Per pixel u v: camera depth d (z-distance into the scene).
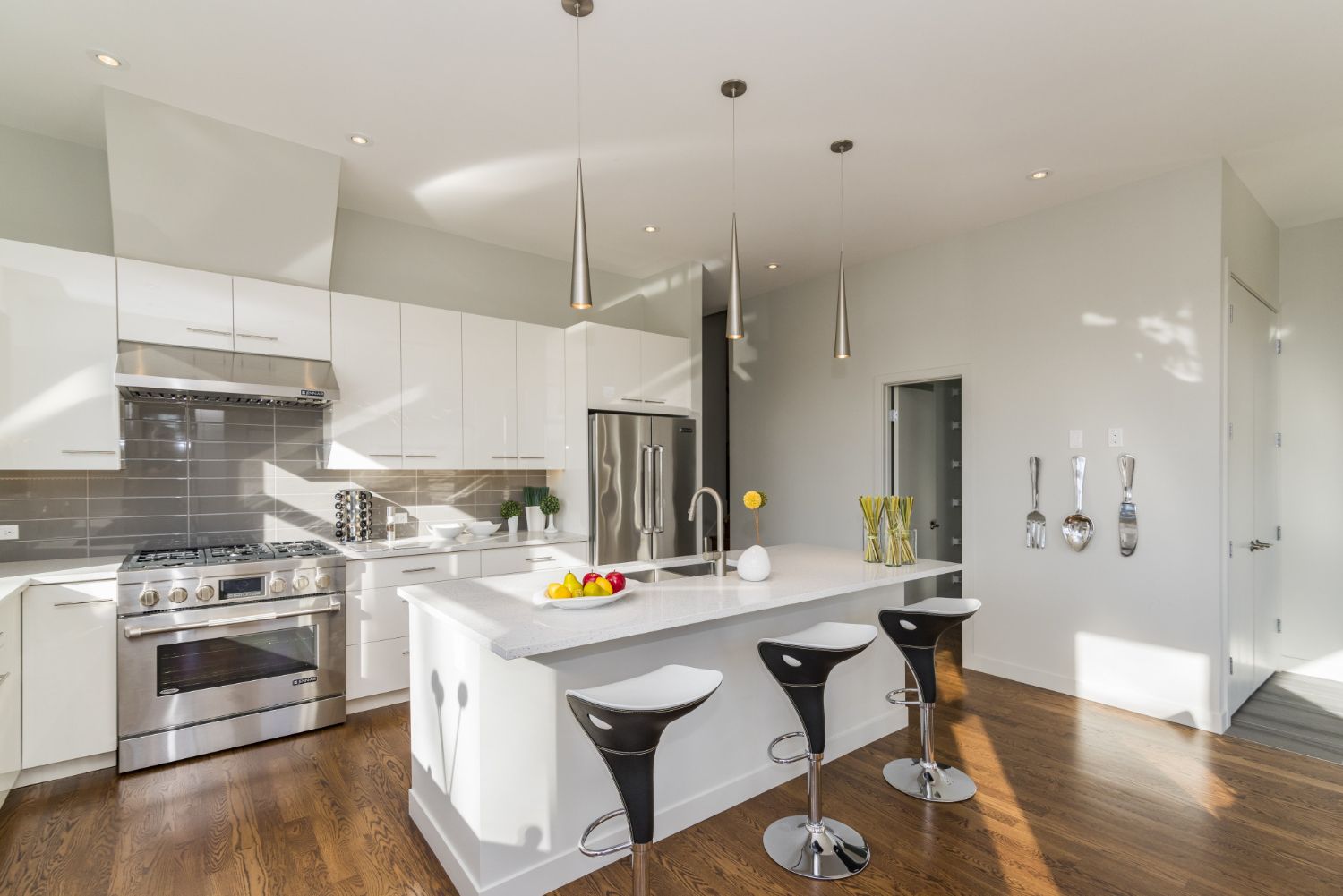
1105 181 3.51
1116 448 3.54
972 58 2.44
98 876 2.04
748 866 2.13
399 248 4.07
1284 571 4.13
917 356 4.55
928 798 2.52
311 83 2.60
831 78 2.56
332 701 3.21
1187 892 1.98
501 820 1.91
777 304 5.65
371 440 3.60
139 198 2.87
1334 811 2.45
